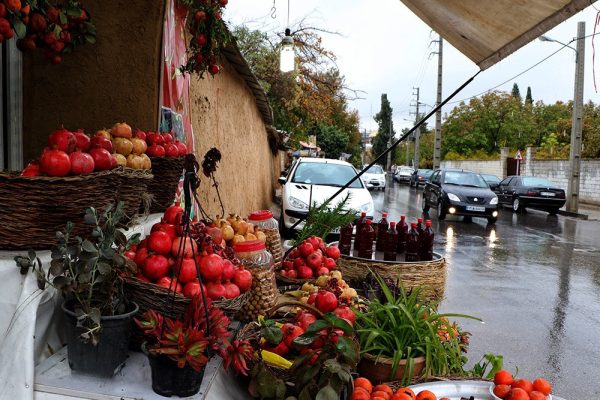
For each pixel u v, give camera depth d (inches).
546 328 224.7
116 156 102.0
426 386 91.5
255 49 625.3
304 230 176.4
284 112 747.4
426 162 2461.9
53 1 131.3
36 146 146.2
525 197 749.9
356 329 100.6
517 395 85.6
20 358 74.0
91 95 145.9
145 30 144.0
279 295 125.6
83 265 70.5
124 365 78.2
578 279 322.0
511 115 1808.6
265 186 668.7
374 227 194.7
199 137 237.5
